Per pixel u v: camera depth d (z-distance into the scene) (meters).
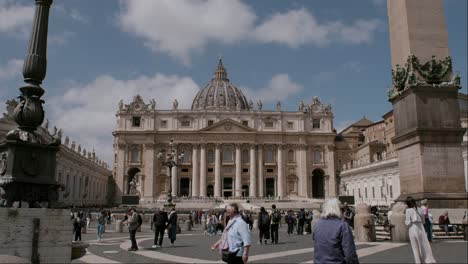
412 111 18.84
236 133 111.25
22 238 9.70
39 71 10.86
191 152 111.56
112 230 37.22
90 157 91.44
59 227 10.25
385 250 14.13
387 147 103.38
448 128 18.41
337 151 119.88
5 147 10.39
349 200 65.75
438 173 18.11
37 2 11.08
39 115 10.76
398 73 19.89
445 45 19.41
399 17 20.25
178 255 16.06
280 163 112.75
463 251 13.27
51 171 10.70
